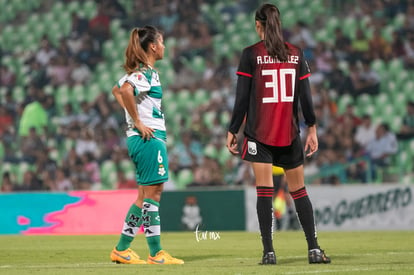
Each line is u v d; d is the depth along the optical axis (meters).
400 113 66.06
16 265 20.31
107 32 76.88
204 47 73.50
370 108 66.12
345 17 74.00
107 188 61.47
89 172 61.59
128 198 43.06
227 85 69.06
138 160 20.14
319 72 67.81
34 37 80.44
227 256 23.31
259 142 18.52
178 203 43.22
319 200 42.50
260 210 18.52
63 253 25.80
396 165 58.97
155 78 20.20
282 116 18.47
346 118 61.50
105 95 69.25
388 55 69.50
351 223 42.44
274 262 18.28
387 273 15.59
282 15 75.69
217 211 42.97
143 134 19.84
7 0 82.81
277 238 33.44
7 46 80.38
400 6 73.44
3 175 59.66
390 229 42.41
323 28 73.50
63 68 74.12
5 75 75.00
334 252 24.42
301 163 18.88
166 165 20.31
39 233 43.38
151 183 20.03
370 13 73.88
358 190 42.59
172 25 75.94
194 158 60.41
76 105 72.12
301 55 18.78
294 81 18.56
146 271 16.86
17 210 43.72
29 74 74.50
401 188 42.50
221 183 57.34
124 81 19.94
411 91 67.19
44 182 60.59
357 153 58.91
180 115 66.81
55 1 81.44
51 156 64.25
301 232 39.12
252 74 18.56
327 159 57.44
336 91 66.50
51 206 43.56
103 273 16.52
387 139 59.38
